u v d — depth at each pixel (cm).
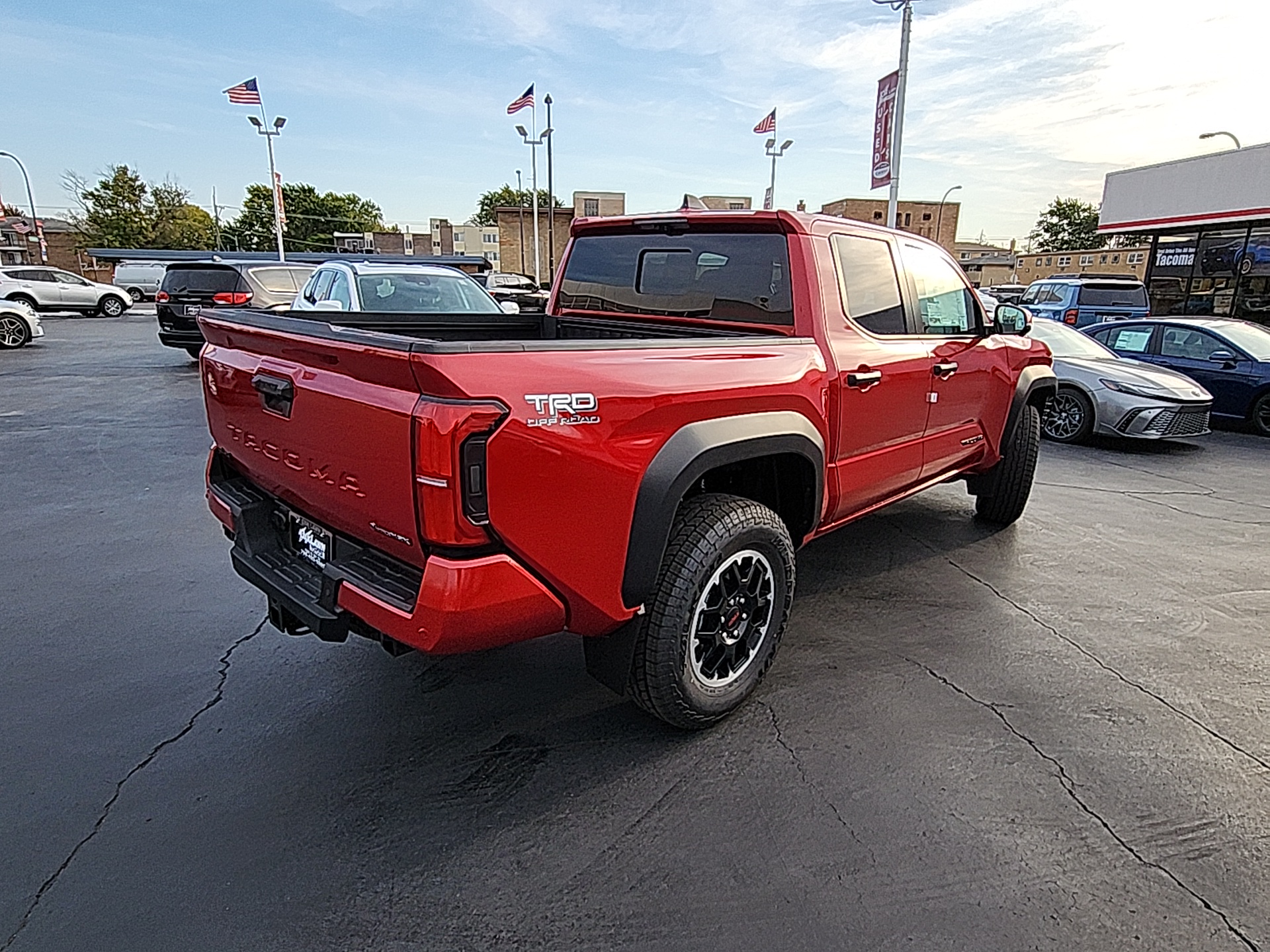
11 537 466
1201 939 189
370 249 7269
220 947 184
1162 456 767
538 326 431
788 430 277
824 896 202
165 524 496
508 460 193
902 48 1658
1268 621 372
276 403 243
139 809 230
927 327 390
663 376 232
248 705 288
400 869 210
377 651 330
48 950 181
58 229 7962
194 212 7469
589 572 219
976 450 451
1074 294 1488
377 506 208
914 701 296
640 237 370
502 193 10312
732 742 269
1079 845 221
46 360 1398
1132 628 363
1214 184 1623
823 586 409
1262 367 867
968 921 194
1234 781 251
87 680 303
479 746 265
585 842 221
